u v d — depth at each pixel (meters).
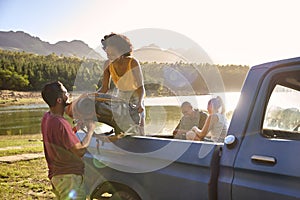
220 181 2.43
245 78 2.59
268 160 2.17
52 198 5.83
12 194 6.09
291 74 2.39
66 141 2.96
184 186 2.60
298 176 2.02
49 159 3.14
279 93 2.49
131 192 3.05
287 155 2.12
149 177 2.86
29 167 8.37
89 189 3.43
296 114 2.58
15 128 22.31
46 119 3.09
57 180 3.08
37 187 6.49
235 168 2.35
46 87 3.05
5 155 10.03
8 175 7.49
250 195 2.24
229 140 2.44
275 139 2.25
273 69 2.44
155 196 2.82
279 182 2.13
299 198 2.00
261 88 2.46
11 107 41.69
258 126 2.37
